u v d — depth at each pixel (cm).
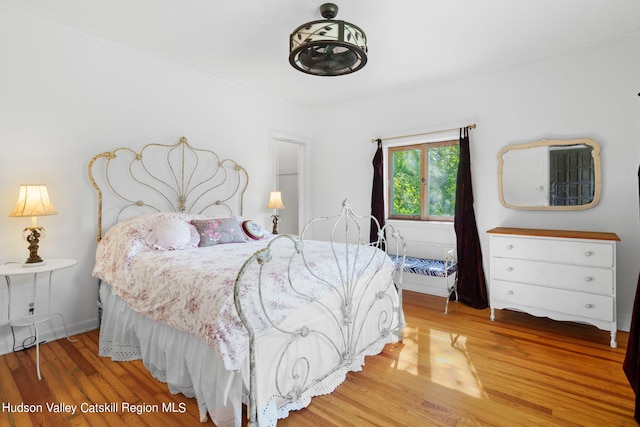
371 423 162
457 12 240
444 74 359
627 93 275
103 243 268
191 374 167
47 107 255
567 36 276
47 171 256
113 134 292
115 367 216
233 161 391
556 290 269
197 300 162
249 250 254
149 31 271
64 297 266
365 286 228
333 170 474
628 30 267
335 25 196
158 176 324
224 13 244
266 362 157
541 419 164
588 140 289
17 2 231
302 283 179
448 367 216
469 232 347
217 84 373
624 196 277
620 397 182
